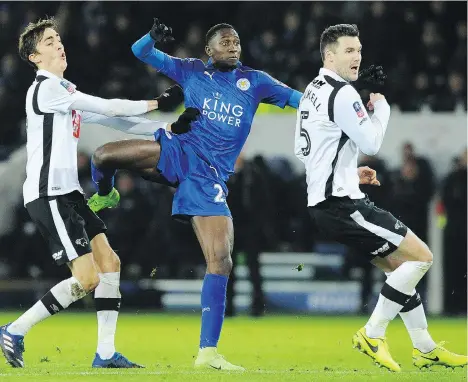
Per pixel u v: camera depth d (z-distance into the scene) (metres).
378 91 63.69
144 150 28.64
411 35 67.12
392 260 27.48
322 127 26.27
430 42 67.06
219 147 29.22
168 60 29.92
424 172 55.97
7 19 67.75
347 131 26.00
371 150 26.20
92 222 28.03
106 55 66.12
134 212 57.09
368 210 26.27
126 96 63.41
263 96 30.05
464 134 57.69
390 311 26.28
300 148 27.16
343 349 38.00
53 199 27.00
